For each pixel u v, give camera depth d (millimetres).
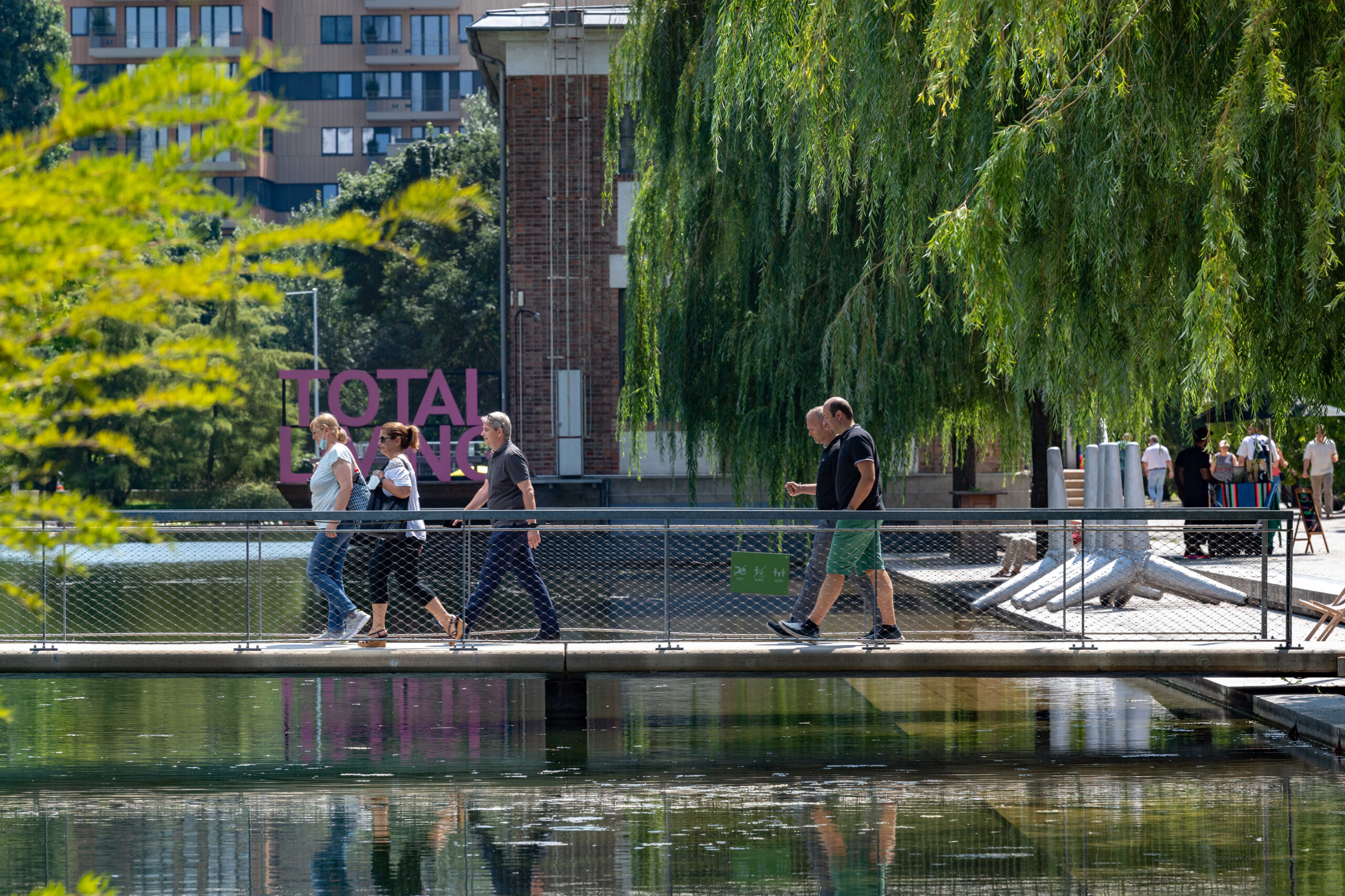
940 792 28172
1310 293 30547
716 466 71188
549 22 104438
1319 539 86250
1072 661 34688
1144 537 44062
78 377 5637
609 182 69438
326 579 35875
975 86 41344
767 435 64500
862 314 60188
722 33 45906
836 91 42125
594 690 44594
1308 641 36188
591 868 22391
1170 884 20984
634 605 36062
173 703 41719
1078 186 35438
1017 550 56125
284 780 29891
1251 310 33250
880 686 45219
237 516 35250
